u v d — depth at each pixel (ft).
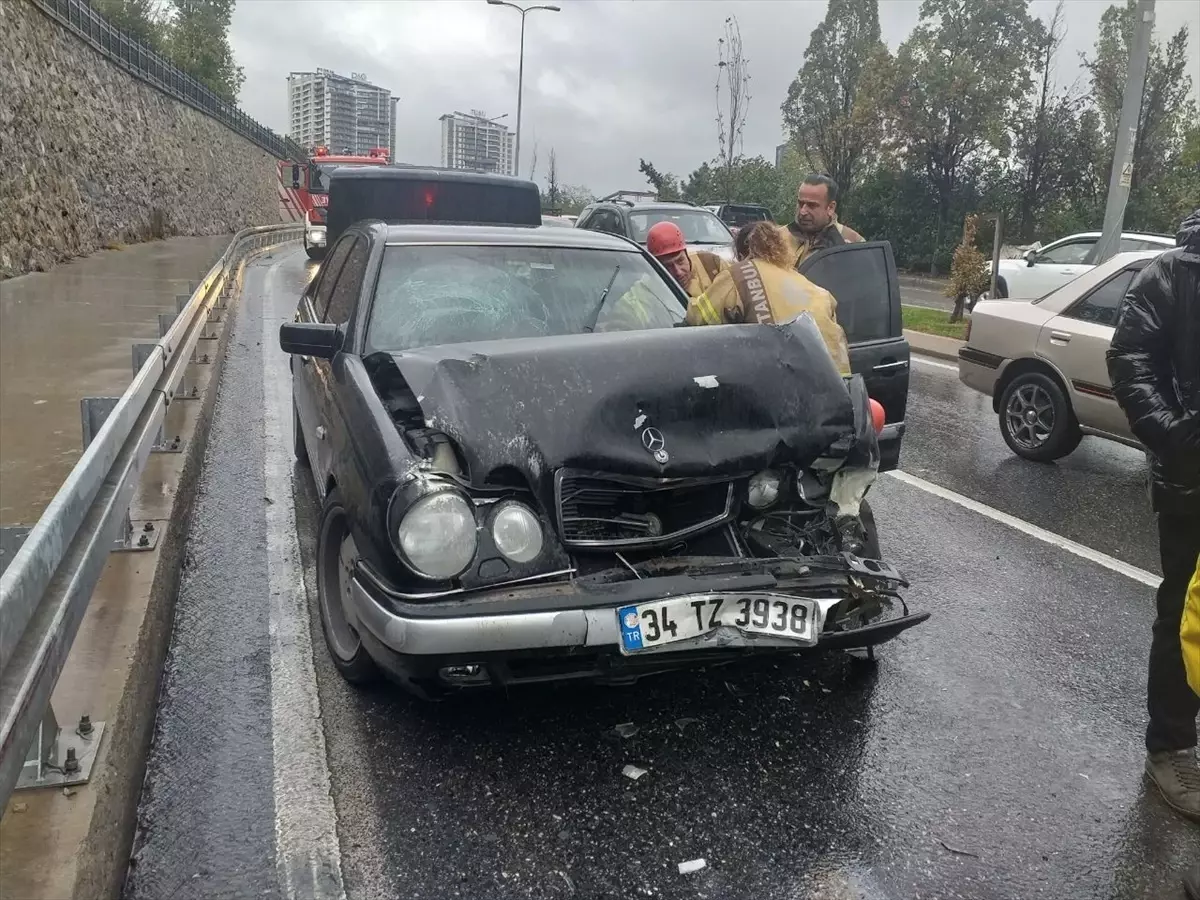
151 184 80.59
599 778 10.41
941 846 9.59
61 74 60.54
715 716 11.78
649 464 10.53
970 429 28.73
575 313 14.42
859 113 97.71
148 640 11.55
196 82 108.99
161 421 15.90
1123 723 12.03
